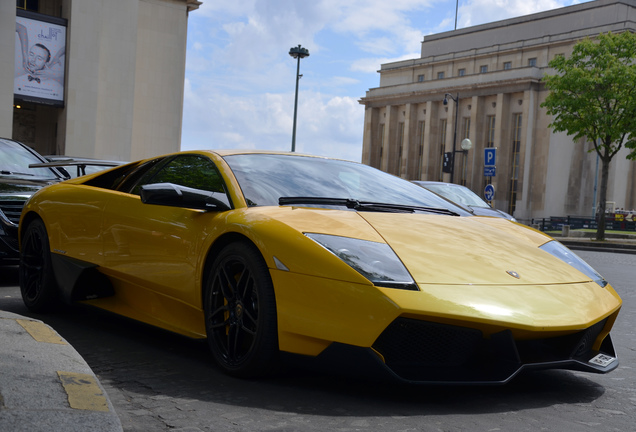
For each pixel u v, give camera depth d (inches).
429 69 2534.5
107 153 1229.1
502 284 107.3
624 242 888.3
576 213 2027.6
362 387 110.9
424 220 128.2
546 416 100.4
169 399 102.7
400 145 2511.1
